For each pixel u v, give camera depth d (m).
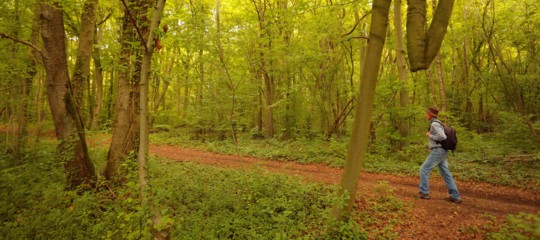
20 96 7.96
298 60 13.26
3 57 7.38
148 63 3.92
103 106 20.94
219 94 12.98
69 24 10.05
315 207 4.92
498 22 12.27
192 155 11.86
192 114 16.36
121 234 4.11
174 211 5.07
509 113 10.94
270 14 10.66
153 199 3.66
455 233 4.41
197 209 5.25
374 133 12.13
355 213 5.09
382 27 3.88
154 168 7.11
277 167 9.62
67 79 5.97
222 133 16.44
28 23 7.91
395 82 9.83
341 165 9.66
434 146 5.82
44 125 8.99
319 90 15.34
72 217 4.64
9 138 8.85
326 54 13.56
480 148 10.47
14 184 5.65
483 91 15.31
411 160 9.66
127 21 6.49
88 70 8.80
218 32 7.87
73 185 5.91
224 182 6.52
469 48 17.64
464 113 17.09
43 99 9.83
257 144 14.38
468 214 5.16
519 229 3.69
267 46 13.48
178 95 20.61
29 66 8.38
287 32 14.72
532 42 11.90
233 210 5.23
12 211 4.91
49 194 5.13
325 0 13.38
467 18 14.09
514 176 7.67
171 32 6.54
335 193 4.34
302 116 16.77
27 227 4.36
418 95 16.20
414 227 4.66
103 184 6.03
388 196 5.76
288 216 4.92
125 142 6.52
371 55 3.92
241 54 11.03
